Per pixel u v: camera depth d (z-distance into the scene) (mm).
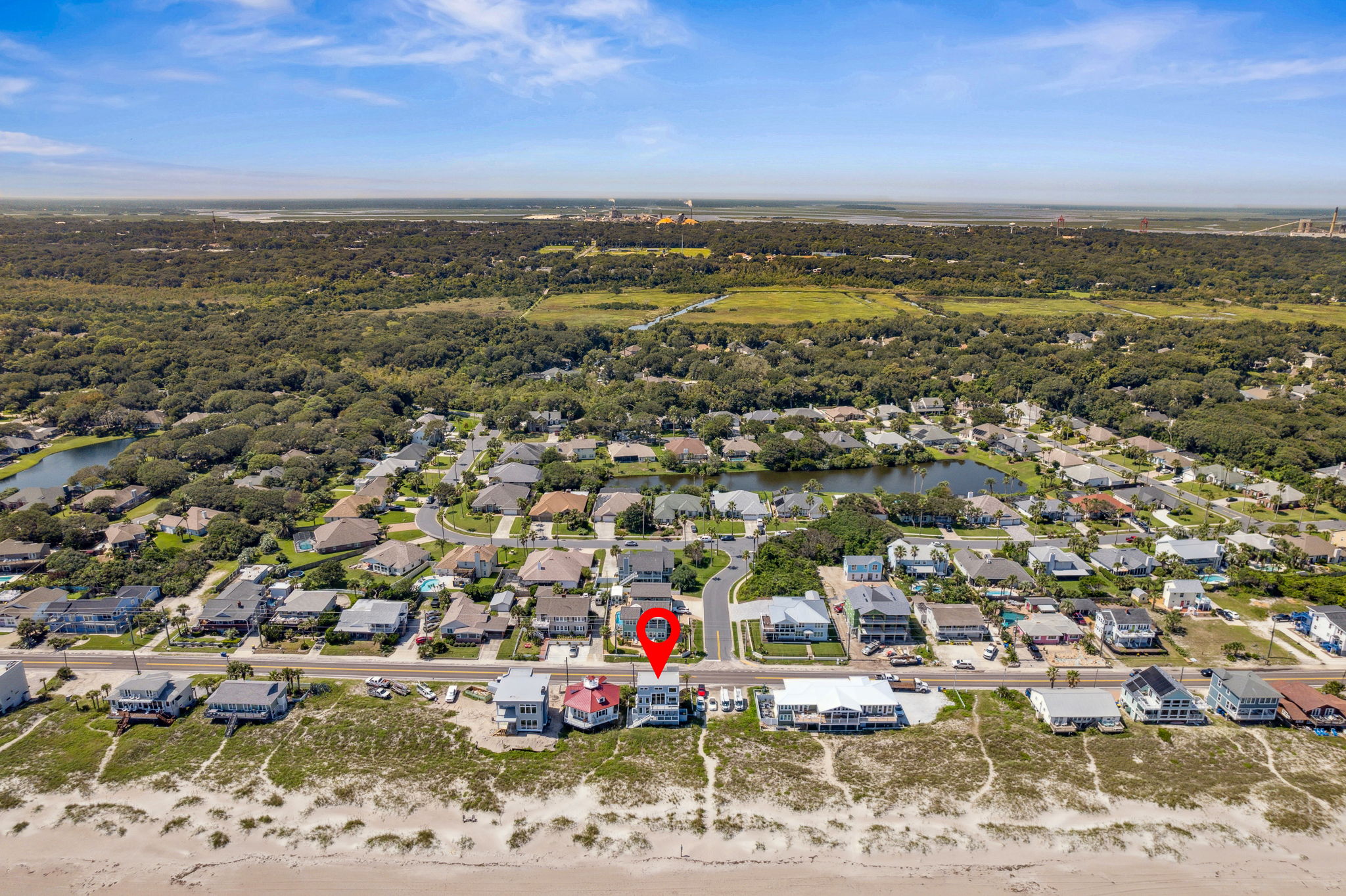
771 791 114938
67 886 99062
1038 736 127062
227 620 155875
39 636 153875
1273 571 183125
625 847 105812
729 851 105562
